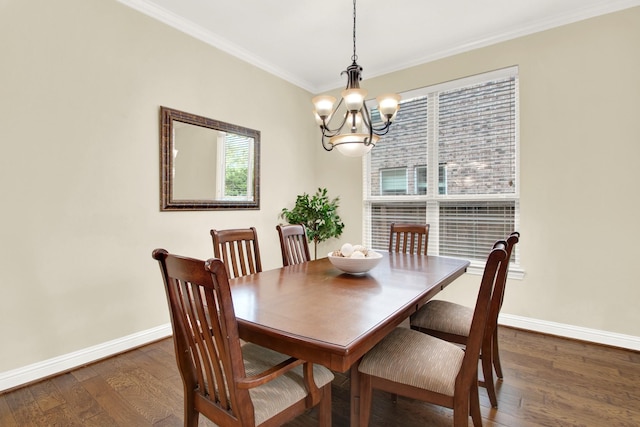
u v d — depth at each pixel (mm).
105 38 2318
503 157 3059
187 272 1055
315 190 4273
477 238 3213
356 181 3963
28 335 2008
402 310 1324
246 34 2973
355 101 1949
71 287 2184
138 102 2506
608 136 2520
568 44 2666
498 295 1665
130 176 2467
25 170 1981
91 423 1651
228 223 3197
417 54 3346
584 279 2619
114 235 2389
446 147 3377
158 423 1652
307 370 1209
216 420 1154
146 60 2549
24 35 1966
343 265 1864
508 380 2033
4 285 1920
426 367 1314
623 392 1897
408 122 3633
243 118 3332
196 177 2906
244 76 3336
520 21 2758
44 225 2062
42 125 2041
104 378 2076
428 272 2002
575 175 2646
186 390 1250
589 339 2592
